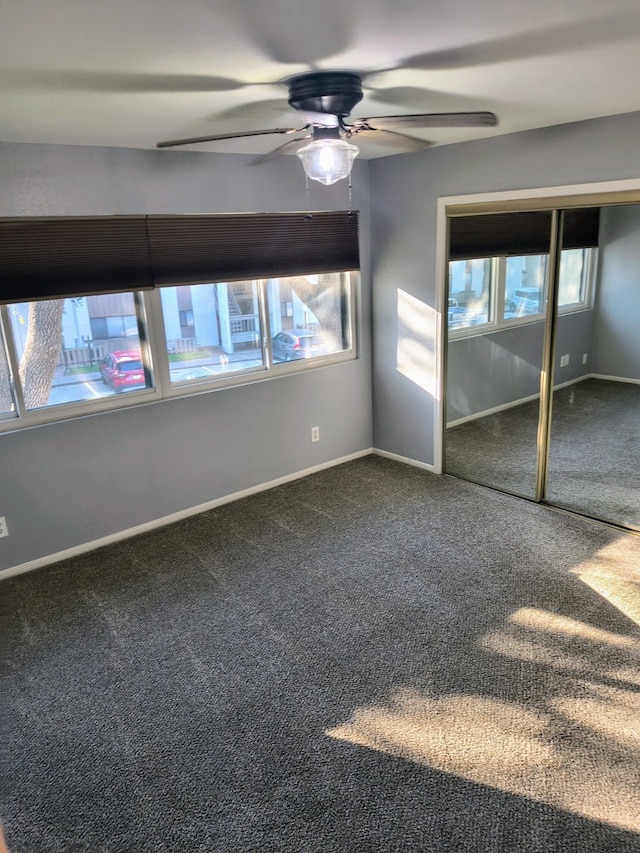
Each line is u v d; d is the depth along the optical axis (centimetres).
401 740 225
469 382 435
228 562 354
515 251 382
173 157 358
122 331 371
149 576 344
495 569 333
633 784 204
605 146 321
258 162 279
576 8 153
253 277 405
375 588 321
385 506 416
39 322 339
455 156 393
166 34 158
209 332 407
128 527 390
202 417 408
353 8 147
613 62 203
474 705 240
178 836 193
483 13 155
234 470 433
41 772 219
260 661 271
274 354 443
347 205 445
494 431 429
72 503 365
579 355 379
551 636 277
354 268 460
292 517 407
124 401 377
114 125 274
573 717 232
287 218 414
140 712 245
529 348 395
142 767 219
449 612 298
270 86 216
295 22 155
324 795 204
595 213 349
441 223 414
